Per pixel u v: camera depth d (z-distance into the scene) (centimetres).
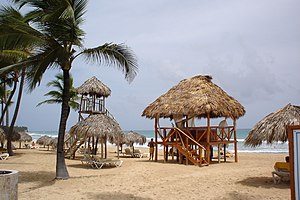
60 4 941
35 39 959
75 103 2652
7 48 988
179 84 1872
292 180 535
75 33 977
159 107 1741
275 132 884
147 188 941
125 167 1476
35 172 1237
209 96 1612
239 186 956
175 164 1609
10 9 1020
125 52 1061
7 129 2130
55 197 804
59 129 1080
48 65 984
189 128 1719
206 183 1021
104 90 2225
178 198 807
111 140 1563
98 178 1124
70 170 1347
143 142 2388
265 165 1589
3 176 573
